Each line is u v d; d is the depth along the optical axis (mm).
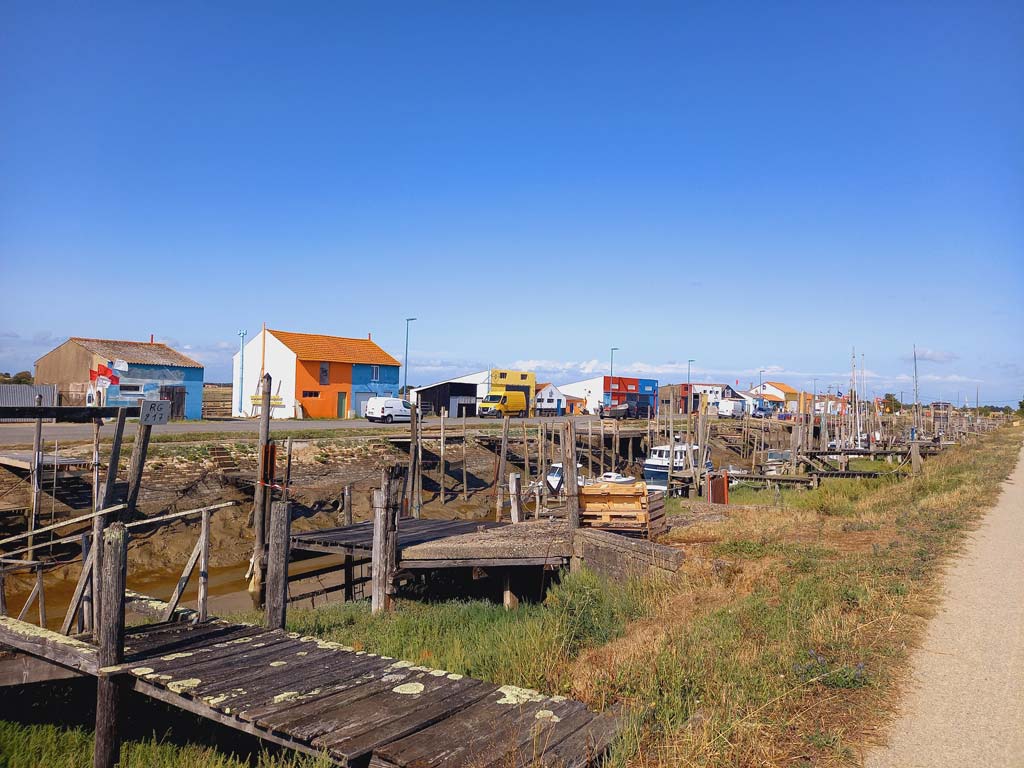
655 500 16906
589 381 81438
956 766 5215
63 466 24297
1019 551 12797
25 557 20125
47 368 46375
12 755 7203
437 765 5152
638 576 12867
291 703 6344
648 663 7527
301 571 22781
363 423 51375
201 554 9172
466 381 68125
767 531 15883
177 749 7469
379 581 13750
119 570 7301
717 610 9797
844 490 25500
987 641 7938
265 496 19156
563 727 5859
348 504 26109
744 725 5762
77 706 8797
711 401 88250
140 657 7574
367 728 5801
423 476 38438
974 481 24344
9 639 8086
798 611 9078
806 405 68562
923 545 13367
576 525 14836
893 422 86625
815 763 5301
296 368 54844
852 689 6660
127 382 44188
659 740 5820
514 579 15836
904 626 8469
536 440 50500
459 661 8484
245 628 8938
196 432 35250
